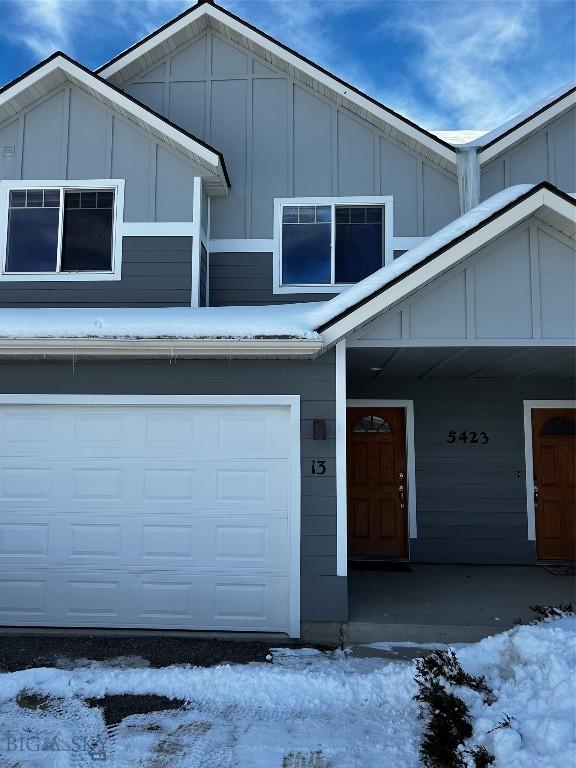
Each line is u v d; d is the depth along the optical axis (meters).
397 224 8.42
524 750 3.28
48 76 7.94
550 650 4.18
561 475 8.73
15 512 6.11
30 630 5.96
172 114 8.79
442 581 7.43
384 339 6.05
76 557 6.05
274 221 8.45
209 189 8.30
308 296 8.29
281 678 4.67
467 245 5.82
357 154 8.57
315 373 6.09
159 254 7.80
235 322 5.98
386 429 8.95
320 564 5.85
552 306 6.00
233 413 6.17
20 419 6.23
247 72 8.80
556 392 8.77
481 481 8.66
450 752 3.53
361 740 3.90
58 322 6.04
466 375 8.54
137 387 6.16
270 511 6.04
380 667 5.05
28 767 3.55
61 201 7.93
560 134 8.64
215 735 3.96
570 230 5.98
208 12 8.68
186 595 5.98
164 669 4.89
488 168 8.56
